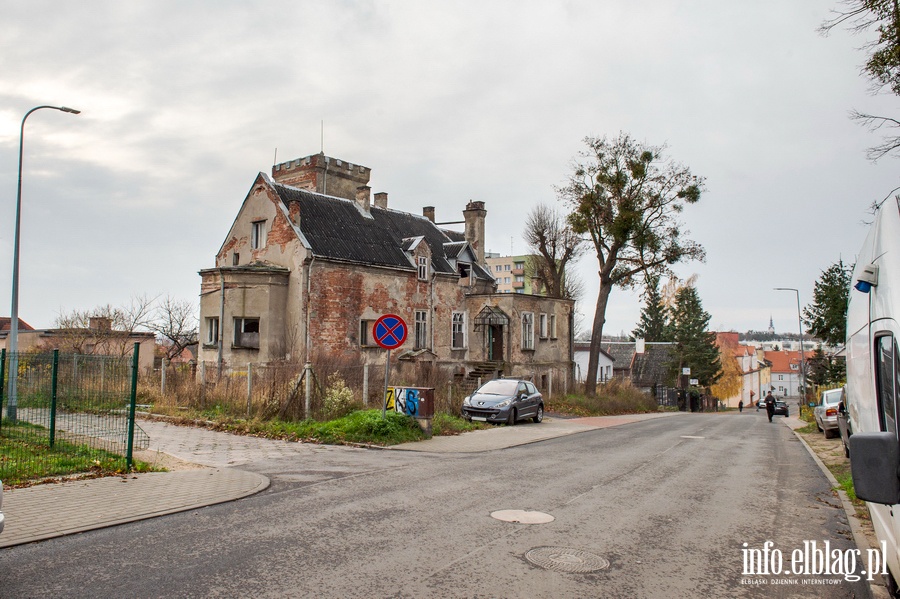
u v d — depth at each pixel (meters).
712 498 9.97
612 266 38.84
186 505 8.39
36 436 12.55
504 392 23.06
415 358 34.16
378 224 36.97
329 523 7.65
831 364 49.66
